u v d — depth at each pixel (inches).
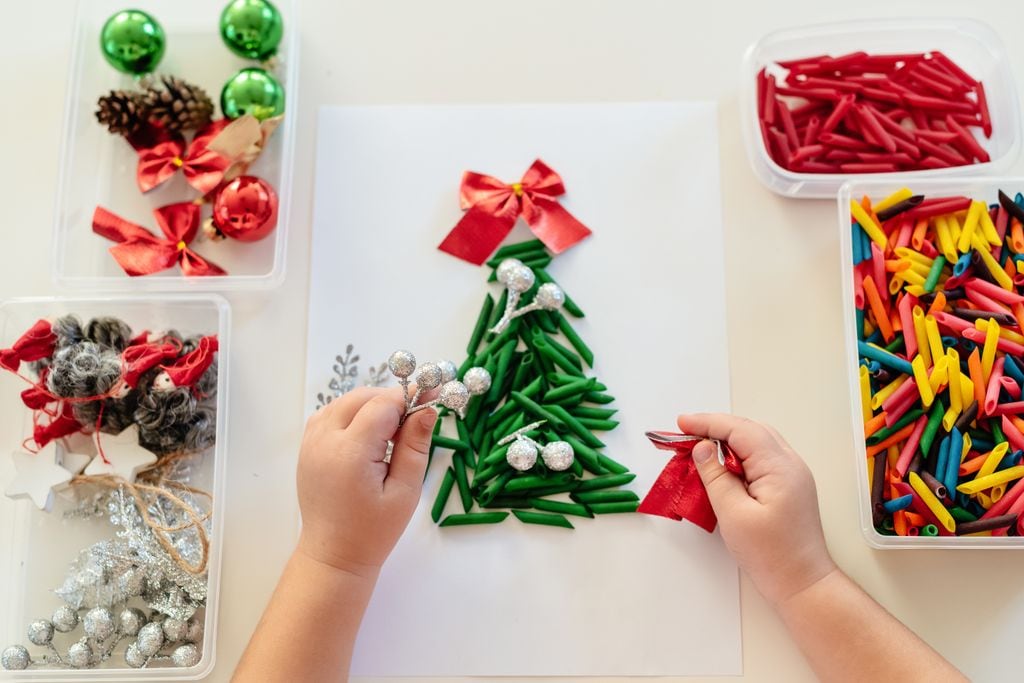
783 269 34.5
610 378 33.7
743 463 30.2
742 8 37.0
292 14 35.5
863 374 31.2
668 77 36.4
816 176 33.3
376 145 35.8
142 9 36.7
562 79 36.4
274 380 33.8
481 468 32.4
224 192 32.8
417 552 32.3
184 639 31.4
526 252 34.4
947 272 32.8
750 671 31.3
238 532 32.5
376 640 31.6
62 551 32.6
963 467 30.6
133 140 35.1
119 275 35.0
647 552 32.2
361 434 29.0
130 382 31.0
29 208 35.8
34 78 37.0
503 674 31.4
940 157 34.2
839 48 36.1
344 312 34.3
